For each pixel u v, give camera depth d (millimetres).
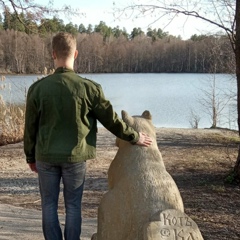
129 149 3461
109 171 3611
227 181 8250
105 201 3326
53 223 3535
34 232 5688
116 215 3221
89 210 6848
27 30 16062
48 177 3504
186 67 70000
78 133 3406
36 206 7227
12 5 14695
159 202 3104
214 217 6301
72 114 3385
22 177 9422
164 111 25812
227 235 5539
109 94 37625
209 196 7398
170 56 71438
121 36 76938
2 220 6246
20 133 14281
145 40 73500
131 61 72375
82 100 3395
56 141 3400
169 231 2930
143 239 2930
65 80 3422
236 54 8211
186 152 12125
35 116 3500
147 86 47156
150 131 3615
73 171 3459
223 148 12852
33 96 3467
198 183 8320
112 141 13867
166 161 10711
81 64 64375
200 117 22516
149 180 3203
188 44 68375
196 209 6684
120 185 3299
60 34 3625
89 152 3490
